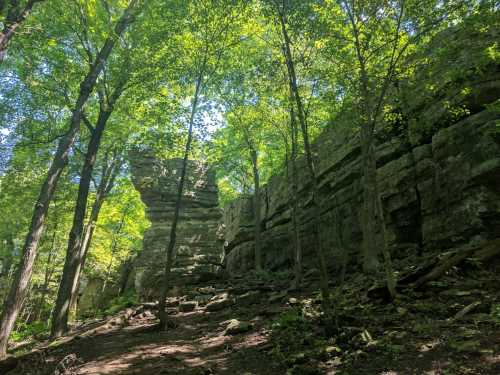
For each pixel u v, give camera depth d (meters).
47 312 35.81
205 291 18.84
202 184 27.53
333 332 8.12
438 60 10.80
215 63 16.58
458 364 5.74
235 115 23.70
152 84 17.31
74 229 17.67
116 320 15.28
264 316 11.75
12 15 12.81
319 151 23.08
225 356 8.67
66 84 17.78
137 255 36.69
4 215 27.73
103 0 17.22
